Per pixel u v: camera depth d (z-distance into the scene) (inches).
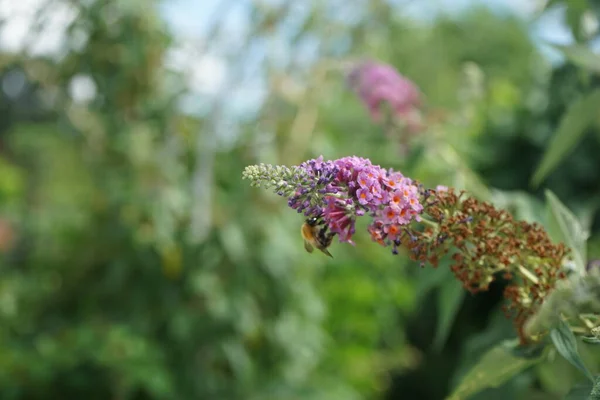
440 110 43.2
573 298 18.7
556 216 21.9
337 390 53.1
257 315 47.8
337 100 63.4
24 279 55.1
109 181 49.8
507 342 20.6
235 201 49.3
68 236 53.3
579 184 53.9
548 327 18.9
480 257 19.9
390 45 67.4
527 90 64.2
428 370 72.7
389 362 68.9
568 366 26.5
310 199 18.9
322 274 60.9
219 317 46.2
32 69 50.1
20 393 45.2
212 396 46.6
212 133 47.6
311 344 50.8
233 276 47.0
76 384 45.6
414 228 21.3
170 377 45.6
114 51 48.8
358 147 59.9
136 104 49.6
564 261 20.4
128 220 48.4
